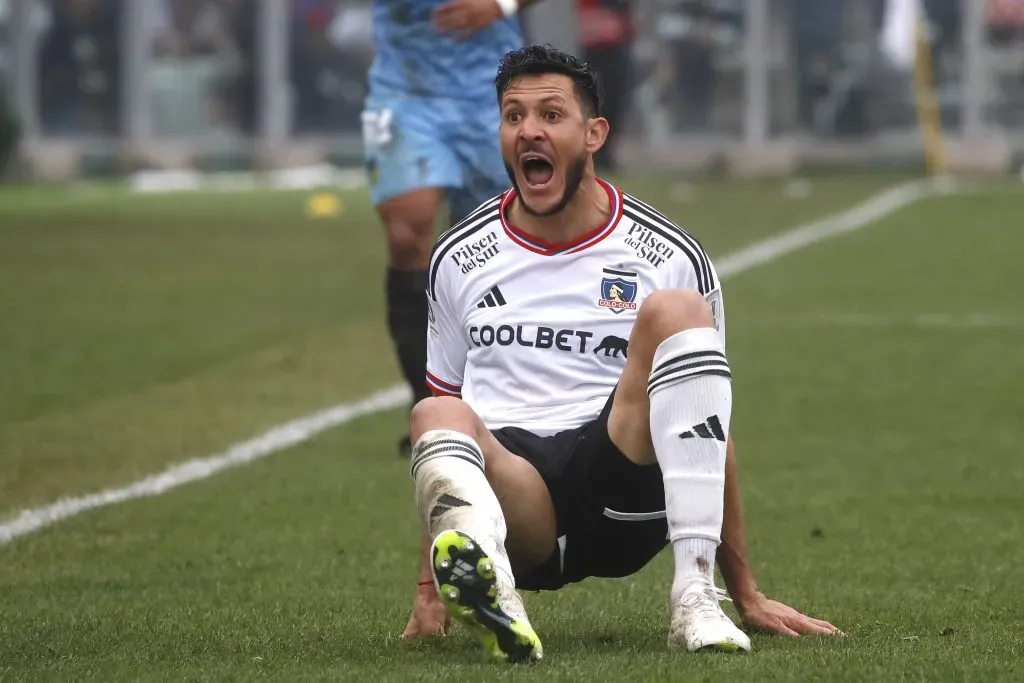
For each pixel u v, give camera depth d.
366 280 47.59
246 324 38.84
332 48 106.25
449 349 15.07
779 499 21.77
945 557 18.47
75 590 17.11
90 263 51.59
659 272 14.54
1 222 66.19
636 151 102.00
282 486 22.78
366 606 16.16
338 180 97.81
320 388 30.75
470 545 12.11
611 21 75.38
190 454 24.98
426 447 12.98
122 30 103.25
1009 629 14.66
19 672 13.09
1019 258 50.34
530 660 12.67
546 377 14.56
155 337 36.84
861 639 14.12
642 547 14.48
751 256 52.03
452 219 24.75
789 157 102.12
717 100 102.38
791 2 102.38
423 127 23.72
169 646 14.16
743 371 31.89
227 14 105.38
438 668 12.74
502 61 14.31
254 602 16.41
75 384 31.11
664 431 13.40
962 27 100.62
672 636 13.37
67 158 101.62
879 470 23.48
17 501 21.91
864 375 31.34
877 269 48.38
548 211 14.20
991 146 100.50
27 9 101.50
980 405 28.38
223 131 106.06
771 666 12.51
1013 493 21.95
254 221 66.81
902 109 102.44
